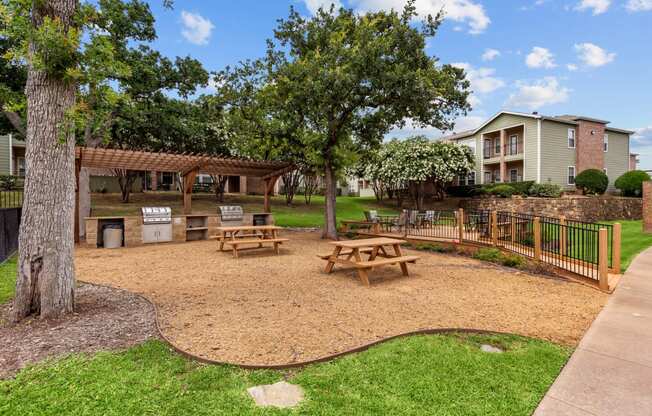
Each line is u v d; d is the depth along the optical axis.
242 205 20.73
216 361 2.92
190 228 12.05
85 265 7.32
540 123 21.41
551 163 21.80
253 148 11.97
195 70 14.22
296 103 10.50
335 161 11.89
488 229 9.65
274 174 14.85
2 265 7.09
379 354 3.11
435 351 3.19
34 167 3.81
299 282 5.87
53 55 3.51
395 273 6.71
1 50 10.26
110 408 2.28
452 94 10.31
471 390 2.54
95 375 2.68
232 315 4.14
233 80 11.89
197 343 3.30
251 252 9.21
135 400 2.37
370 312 4.32
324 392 2.50
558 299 5.02
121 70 3.91
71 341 3.31
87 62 3.72
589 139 23.05
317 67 9.70
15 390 2.47
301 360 2.97
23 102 4.19
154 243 11.04
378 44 9.33
